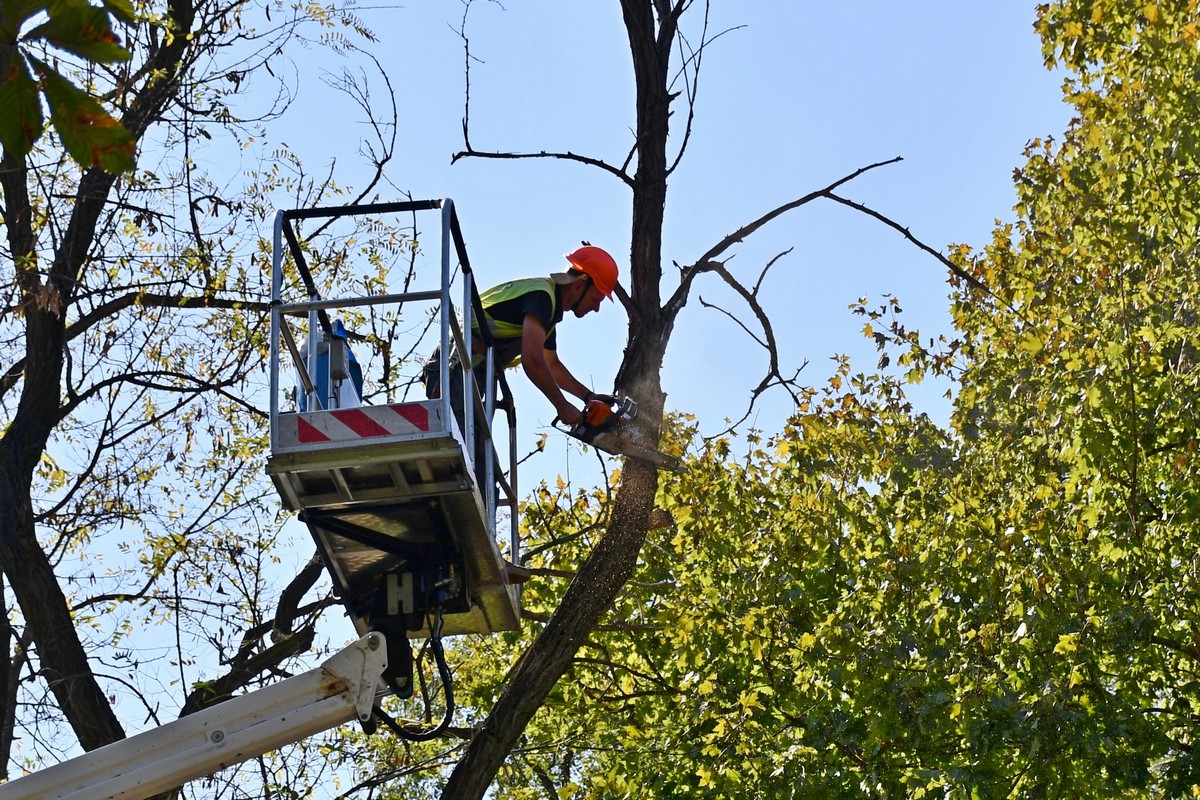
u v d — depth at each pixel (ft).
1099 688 54.34
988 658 55.01
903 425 72.64
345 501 35.04
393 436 33.55
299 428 33.71
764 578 59.77
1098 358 59.26
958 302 76.59
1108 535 56.59
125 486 61.72
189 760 26.86
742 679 63.52
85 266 60.39
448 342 33.91
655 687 66.18
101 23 10.95
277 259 35.09
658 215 42.88
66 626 54.95
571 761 74.90
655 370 41.83
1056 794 55.57
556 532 72.59
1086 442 57.72
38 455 57.41
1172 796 55.77
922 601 58.95
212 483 64.80
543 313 38.70
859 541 63.31
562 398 39.06
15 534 54.85
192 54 60.90
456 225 36.58
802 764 58.18
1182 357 61.05
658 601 67.62
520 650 73.46
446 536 37.81
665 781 60.85
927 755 56.24
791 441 64.95
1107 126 73.26
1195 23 68.18
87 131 11.32
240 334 66.23
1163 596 56.59
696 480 60.23
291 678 27.48
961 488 63.00
